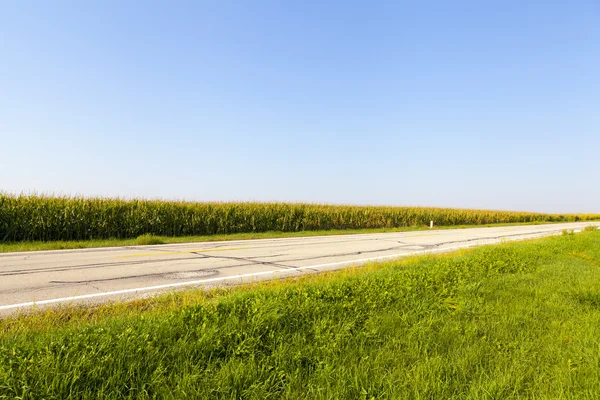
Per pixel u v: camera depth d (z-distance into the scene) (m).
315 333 3.93
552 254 10.98
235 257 10.64
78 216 16.42
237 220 22.11
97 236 17.23
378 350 3.60
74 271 7.98
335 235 21.31
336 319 4.42
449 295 5.78
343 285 5.89
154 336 3.51
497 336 4.07
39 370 2.80
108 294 5.97
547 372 3.25
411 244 15.76
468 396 2.78
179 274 7.85
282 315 4.24
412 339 3.89
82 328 3.79
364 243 15.91
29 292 6.01
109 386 2.78
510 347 3.77
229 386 2.84
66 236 16.23
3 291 6.06
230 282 7.13
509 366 3.33
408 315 4.63
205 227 20.67
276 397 2.82
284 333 3.94
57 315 4.62
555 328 4.38
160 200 19.80
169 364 3.14
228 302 4.74
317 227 26.33
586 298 5.62
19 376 2.71
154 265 8.98
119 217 17.84
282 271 8.43
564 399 2.78
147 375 2.95
